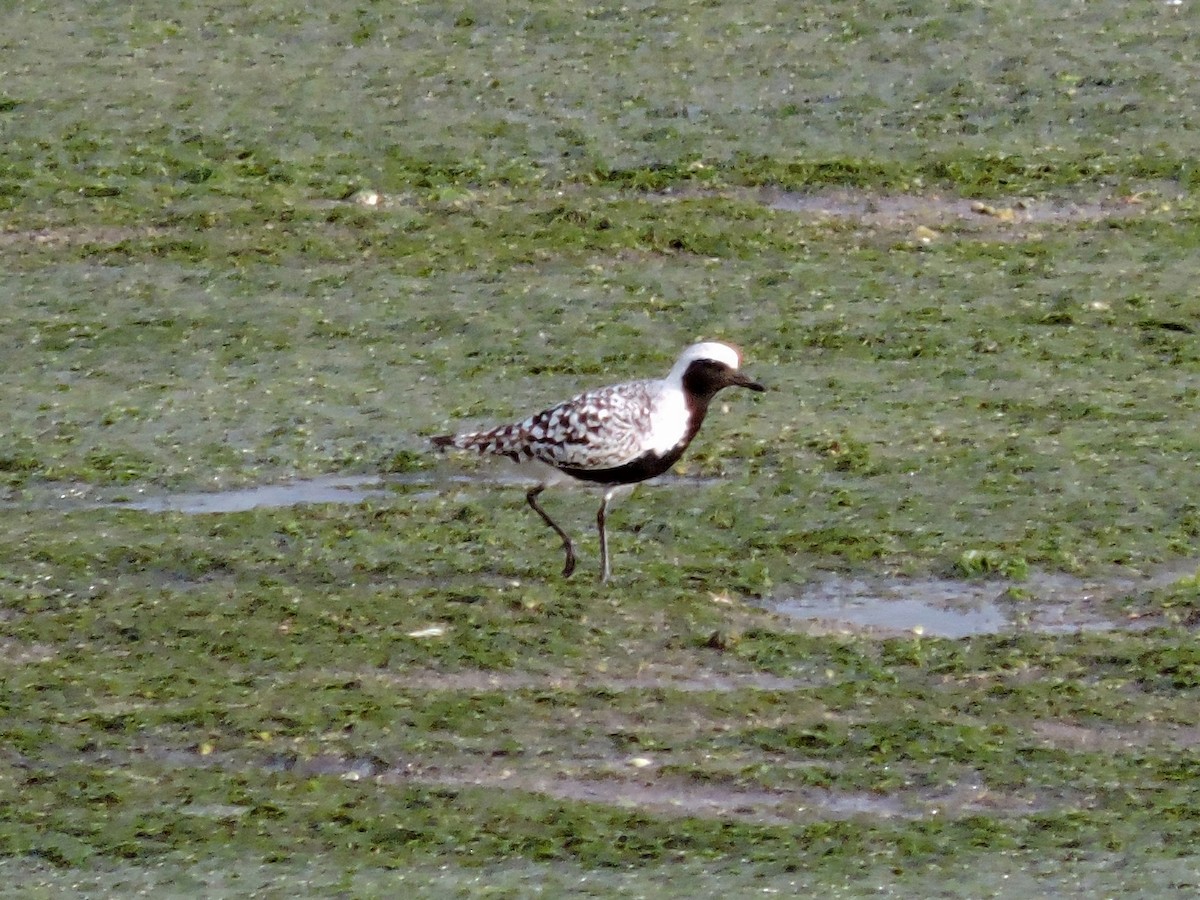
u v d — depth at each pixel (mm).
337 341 19641
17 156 23750
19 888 11062
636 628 13922
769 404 17953
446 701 12914
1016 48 26016
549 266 21297
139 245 21812
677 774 12086
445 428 17578
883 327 19594
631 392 14797
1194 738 12461
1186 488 16062
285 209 22547
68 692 13133
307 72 26016
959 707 12859
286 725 12664
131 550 15164
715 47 26422
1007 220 22219
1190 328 19438
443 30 27266
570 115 24734
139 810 11836
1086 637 13711
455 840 11477
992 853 11250
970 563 14828
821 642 13719
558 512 15945
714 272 21062
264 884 11031
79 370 19062
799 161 23469
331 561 15031
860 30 26656
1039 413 17656
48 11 28141
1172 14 26875
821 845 11352
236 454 17156
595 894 10789
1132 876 10938
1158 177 23000
